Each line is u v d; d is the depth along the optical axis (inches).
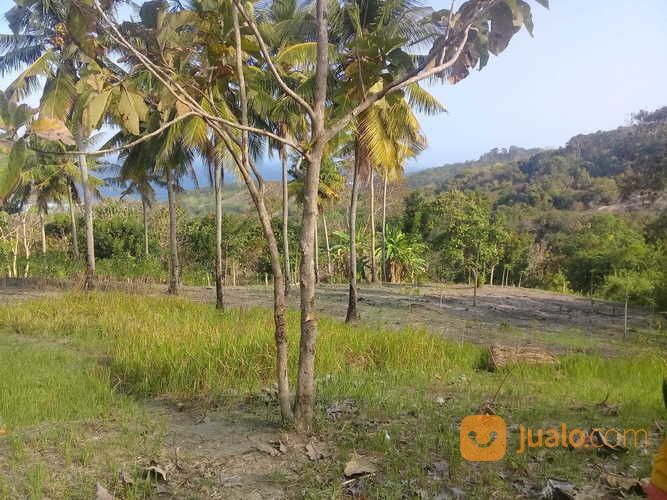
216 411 251.0
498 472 177.2
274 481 172.4
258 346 332.8
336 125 208.2
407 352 376.2
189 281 1172.5
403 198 1667.1
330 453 194.1
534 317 699.4
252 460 189.6
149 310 562.9
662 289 824.9
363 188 1497.3
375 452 193.9
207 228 1391.5
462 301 839.1
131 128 169.0
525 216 2172.7
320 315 598.9
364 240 1312.7
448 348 406.0
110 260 1155.9
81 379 302.7
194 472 179.6
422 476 171.9
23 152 115.6
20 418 234.5
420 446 197.5
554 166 2844.5
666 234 1168.8
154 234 1441.9
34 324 489.1
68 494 161.8
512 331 567.5
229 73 241.8
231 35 231.5
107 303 598.9
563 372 362.9
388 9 485.4
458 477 171.9
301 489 165.9
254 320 492.7
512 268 1510.8
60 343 430.9
